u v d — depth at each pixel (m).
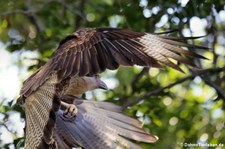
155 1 13.27
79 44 5.96
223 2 12.71
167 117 15.23
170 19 12.96
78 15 16.52
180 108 16.28
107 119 7.09
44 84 5.97
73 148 7.05
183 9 12.64
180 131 15.64
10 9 17.19
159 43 5.86
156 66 5.74
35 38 16.02
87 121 7.13
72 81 7.09
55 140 6.99
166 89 14.56
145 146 13.74
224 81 14.79
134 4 14.37
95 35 6.03
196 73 13.49
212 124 15.93
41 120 5.89
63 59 5.88
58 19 16.75
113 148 6.95
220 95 13.43
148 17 13.80
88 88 7.43
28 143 5.89
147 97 14.01
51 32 16.23
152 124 14.45
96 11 17.80
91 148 6.98
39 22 17.27
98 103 7.23
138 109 14.26
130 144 6.93
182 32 12.77
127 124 6.99
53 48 15.62
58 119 7.12
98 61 5.76
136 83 15.16
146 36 5.94
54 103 5.87
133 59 5.79
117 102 14.46
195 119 16.09
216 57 14.18
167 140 14.88
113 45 5.90
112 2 17.00
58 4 17.44
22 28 17.88
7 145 11.50
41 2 17.58
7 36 17.77
